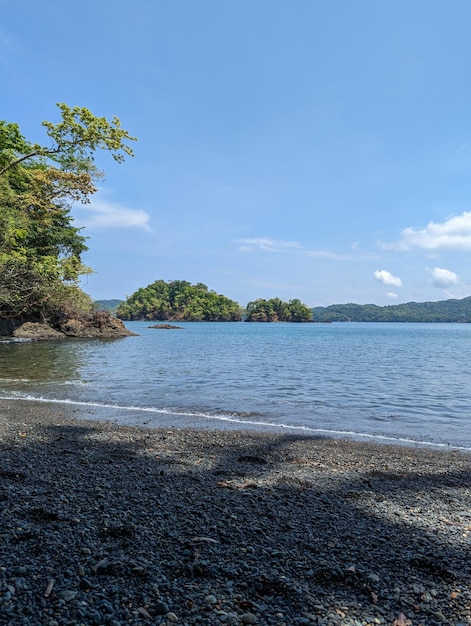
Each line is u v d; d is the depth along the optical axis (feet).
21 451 24.79
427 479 22.50
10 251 120.57
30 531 13.84
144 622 9.58
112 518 15.28
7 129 111.45
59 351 110.32
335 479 21.72
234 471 22.50
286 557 12.91
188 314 654.12
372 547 13.85
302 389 56.65
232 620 9.77
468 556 13.39
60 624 9.39
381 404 47.50
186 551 12.99
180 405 44.32
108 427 33.45
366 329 435.12
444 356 116.88
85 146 101.45
